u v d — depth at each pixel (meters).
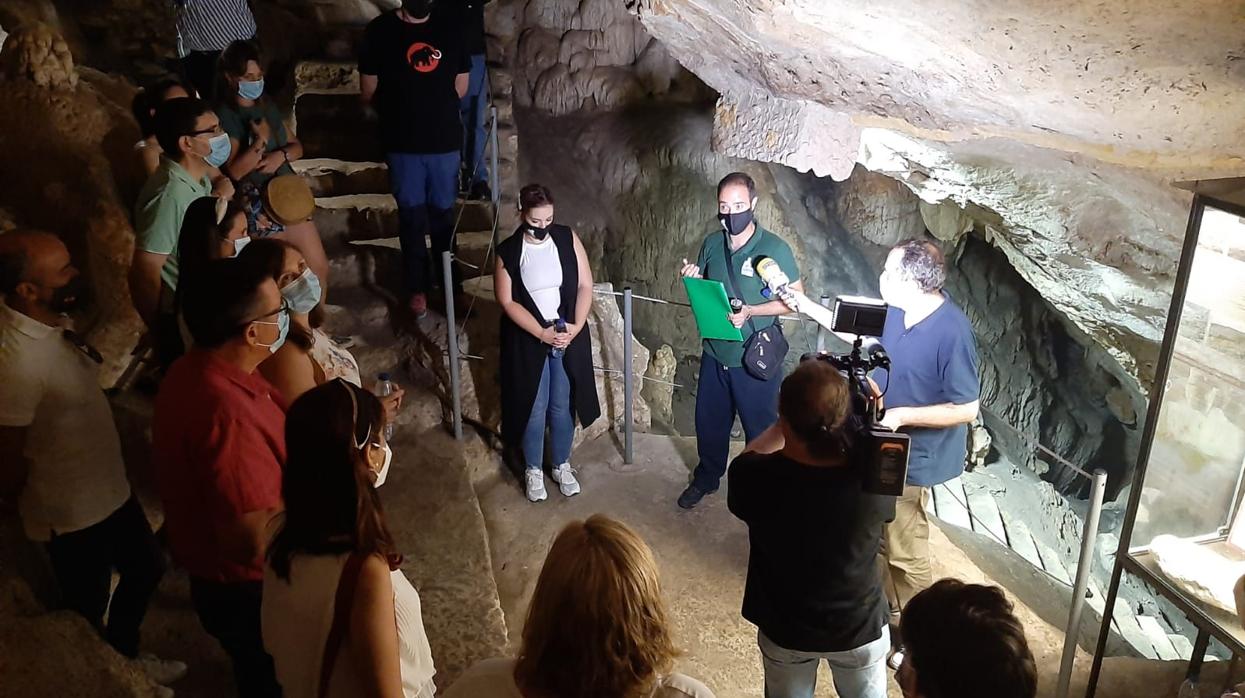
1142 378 5.79
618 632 1.61
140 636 3.19
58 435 2.57
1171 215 3.58
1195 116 2.37
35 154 3.92
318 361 3.01
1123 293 4.63
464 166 5.84
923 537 3.53
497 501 4.54
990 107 2.76
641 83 8.27
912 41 2.42
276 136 4.15
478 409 4.85
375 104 4.73
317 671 1.82
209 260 2.48
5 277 2.46
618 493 4.61
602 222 8.15
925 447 3.35
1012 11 2.04
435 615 3.59
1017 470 8.04
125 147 4.14
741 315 3.97
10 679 2.41
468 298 5.22
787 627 2.54
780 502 2.43
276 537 1.87
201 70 4.98
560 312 4.20
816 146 3.84
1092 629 4.79
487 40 8.07
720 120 4.07
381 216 5.53
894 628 3.63
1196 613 2.71
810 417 2.36
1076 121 2.62
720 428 4.34
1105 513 7.84
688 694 1.69
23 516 2.62
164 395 2.28
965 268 8.74
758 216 8.30
